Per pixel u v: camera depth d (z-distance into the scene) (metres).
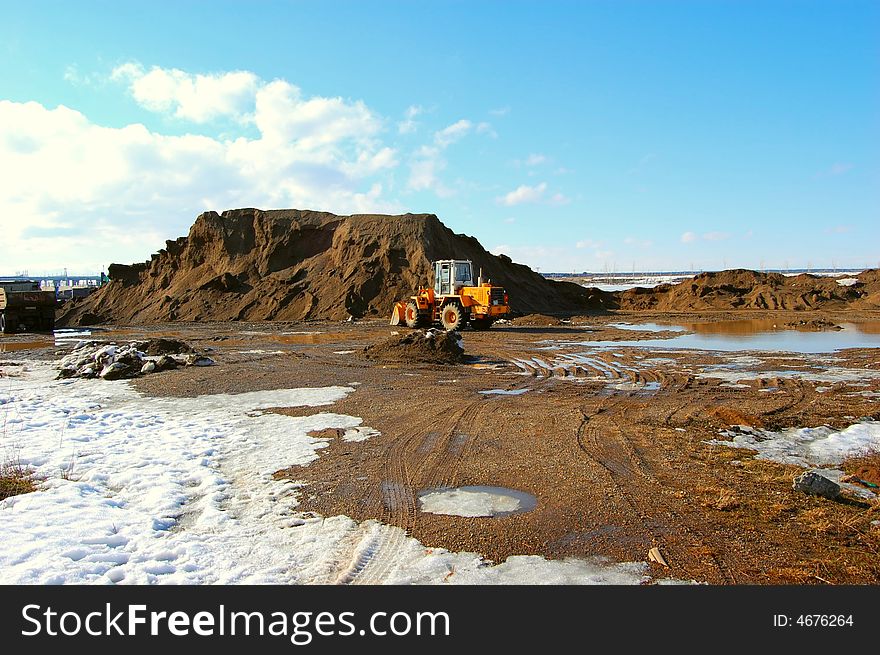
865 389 12.57
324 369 16.39
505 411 10.70
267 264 46.28
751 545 5.12
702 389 12.91
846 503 6.06
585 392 12.73
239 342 25.28
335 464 7.62
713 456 7.71
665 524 5.57
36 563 4.95
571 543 5.22
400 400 11.88
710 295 47.78
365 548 5.18
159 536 5.53
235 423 9.98
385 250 42.59
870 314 37.59
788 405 10.94
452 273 29.22
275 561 5.01
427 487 6.74
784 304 43.78
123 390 13.37
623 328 30.02
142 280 51.19
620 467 7.29
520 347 21.94
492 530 5.51
